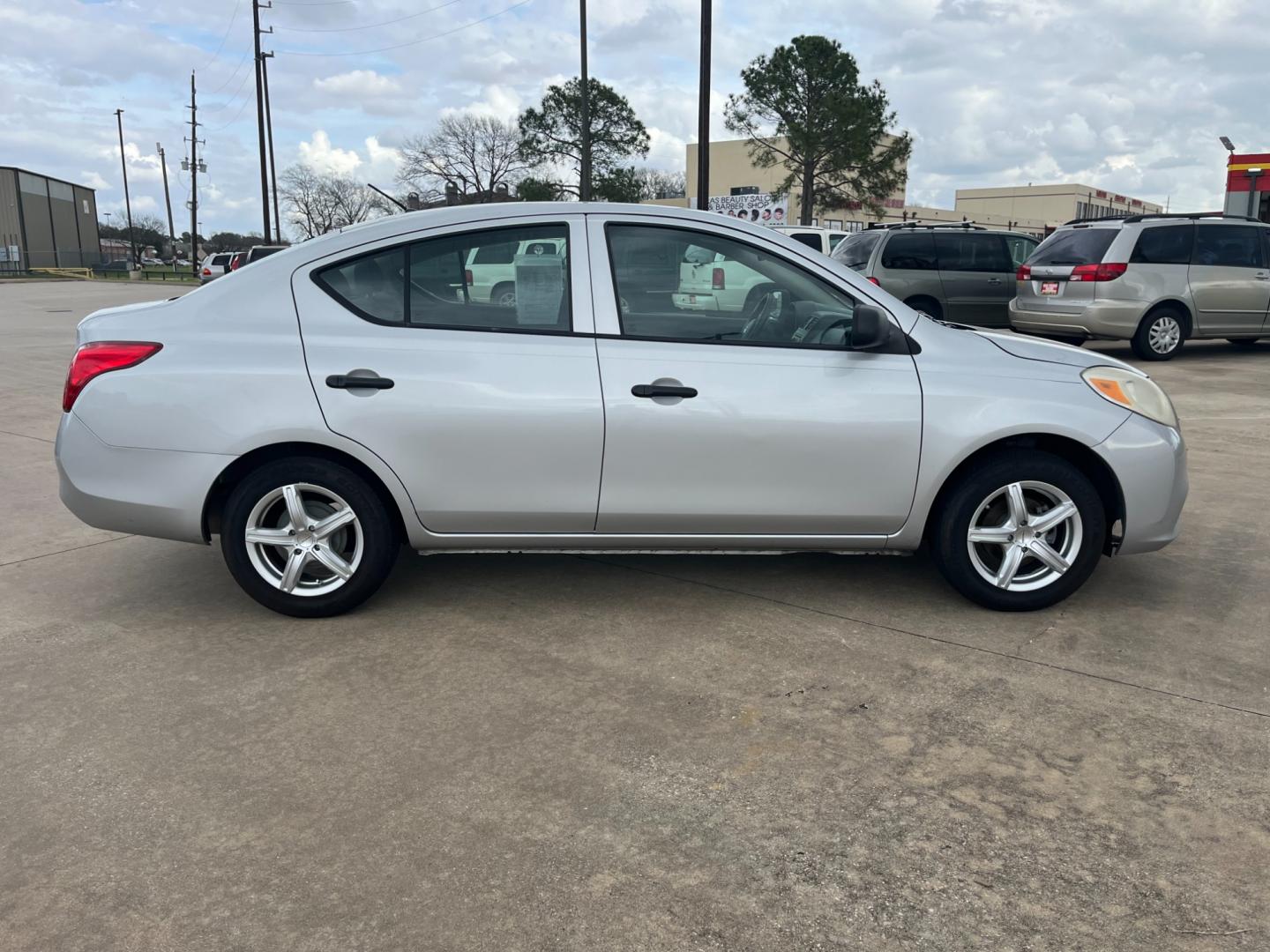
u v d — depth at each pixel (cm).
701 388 382
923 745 306
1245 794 279
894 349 390
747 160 6612
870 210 3753
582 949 220
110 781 286
